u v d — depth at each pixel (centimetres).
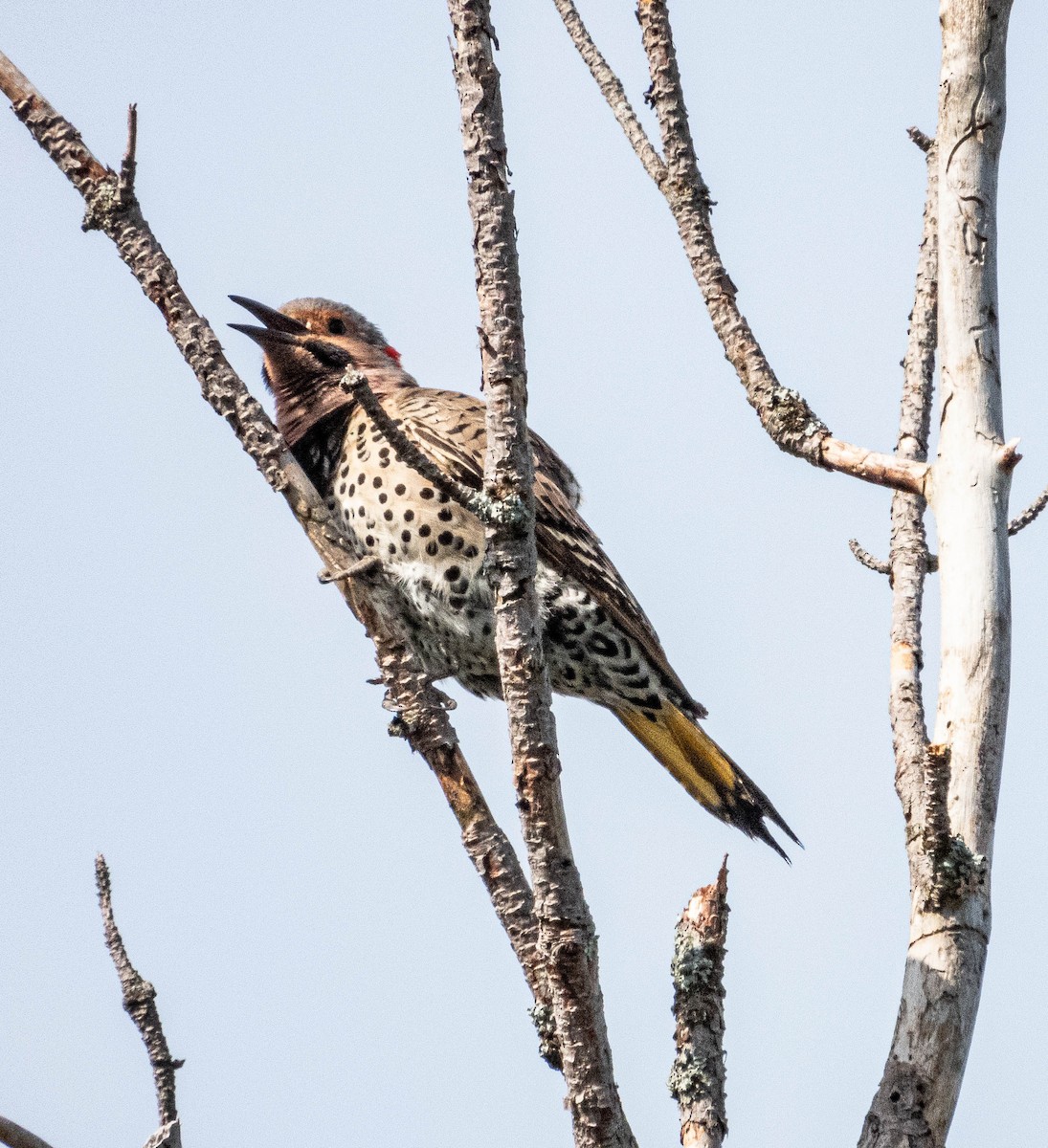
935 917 716
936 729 751
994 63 815
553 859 738
